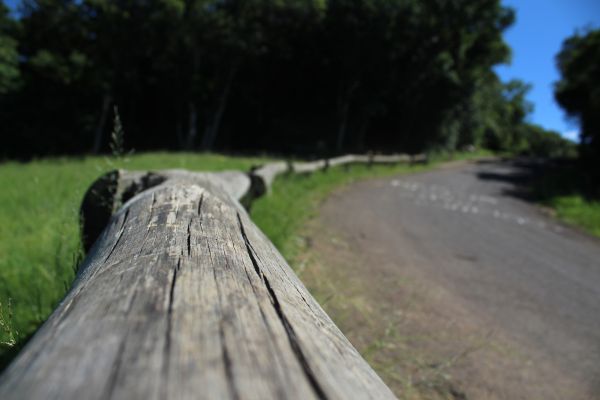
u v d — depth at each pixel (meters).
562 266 5.71
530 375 2.55
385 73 30.56
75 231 2.55
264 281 0.99
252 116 36.00
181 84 30.36
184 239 1.20
